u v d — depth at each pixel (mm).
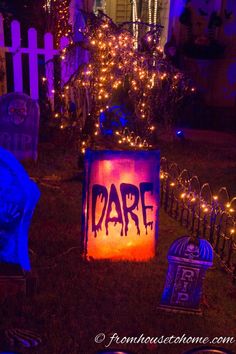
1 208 4176
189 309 4105
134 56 7812
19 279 4152
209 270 4988
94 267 4781
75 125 9328
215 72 14680
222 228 6234
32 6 12852
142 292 4359
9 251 4305
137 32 11148
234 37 14289
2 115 8172
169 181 7801
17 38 10344
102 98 7867
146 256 5148
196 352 3471
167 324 3914
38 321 3822
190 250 3967
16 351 3455
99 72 7578
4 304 4023
